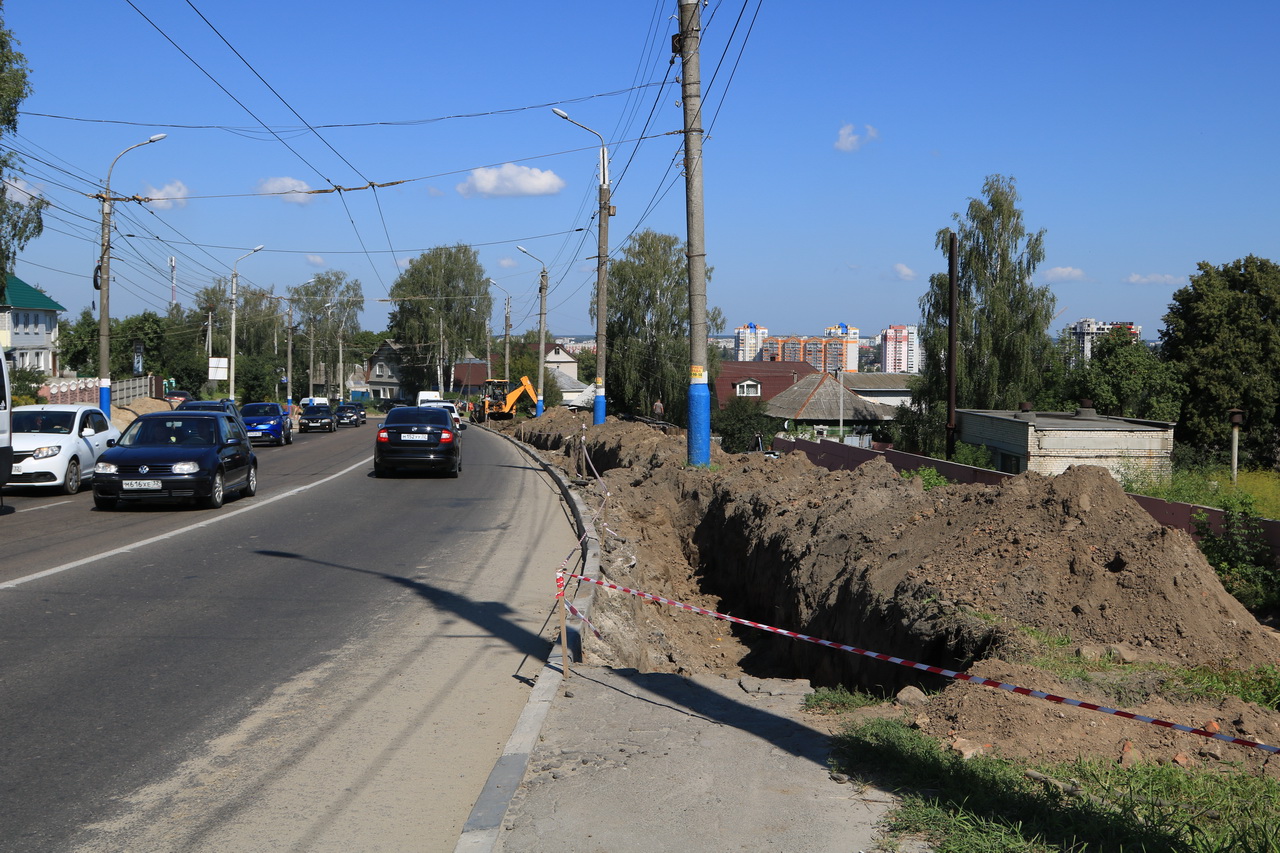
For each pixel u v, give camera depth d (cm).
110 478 1518
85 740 529
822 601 900
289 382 6638
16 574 994
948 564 727
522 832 389
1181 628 590
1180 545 655
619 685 610
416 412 2342
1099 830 366
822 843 372
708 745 489
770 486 1296
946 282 4906
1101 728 467
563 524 1495
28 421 1875
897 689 675
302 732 551
